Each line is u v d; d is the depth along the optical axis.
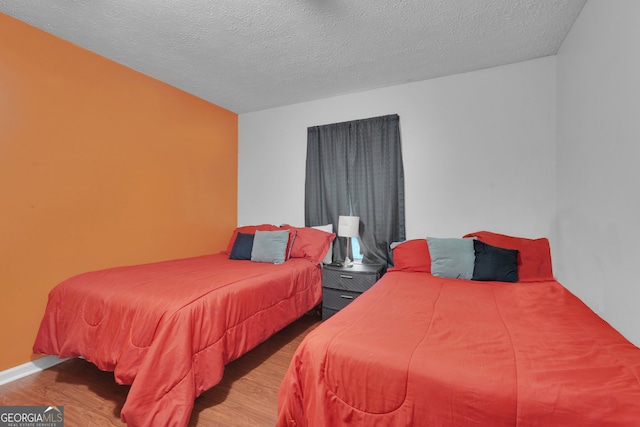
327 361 1.09
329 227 3.15
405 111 2.90
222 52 2.31
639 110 1.20
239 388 1.80
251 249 2.91
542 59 2.40
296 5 1.77
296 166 3.47
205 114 3.35
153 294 1.69
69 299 1.85
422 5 1.77
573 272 1.96
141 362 1.46
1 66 1.87
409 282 2.08
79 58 2.24
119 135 2.51
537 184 2.42
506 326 1.28
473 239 2.36
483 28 2.00
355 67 2.56
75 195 2.23
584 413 0.78
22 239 1.96
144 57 2.40
